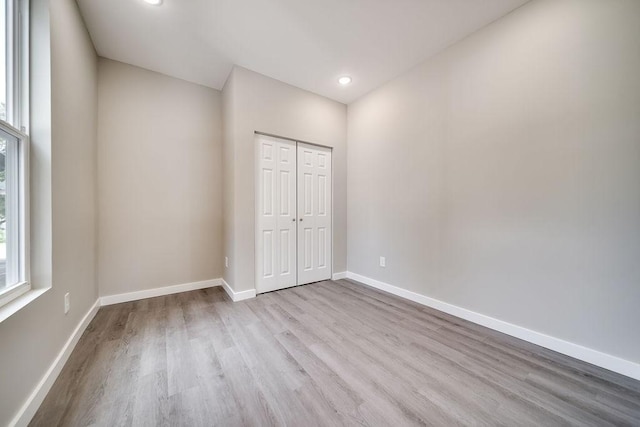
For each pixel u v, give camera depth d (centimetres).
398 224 295
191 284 311
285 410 126
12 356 108
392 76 294
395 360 169
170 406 128
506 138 202
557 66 175
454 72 237
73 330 182
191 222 310
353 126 358
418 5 192
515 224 198
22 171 135
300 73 289
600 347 161
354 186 357
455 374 154
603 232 160
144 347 183
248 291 284
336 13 201
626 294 153
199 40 234
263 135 300
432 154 257
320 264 352
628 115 150
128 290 275
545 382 147
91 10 198
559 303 178
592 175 163
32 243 141
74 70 187
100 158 259
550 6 178
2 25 129
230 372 155
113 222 266
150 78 285
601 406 129
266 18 207
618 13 152
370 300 279
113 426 116
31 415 118
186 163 306
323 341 193
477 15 202
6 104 131
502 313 207
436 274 255
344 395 137
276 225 312
